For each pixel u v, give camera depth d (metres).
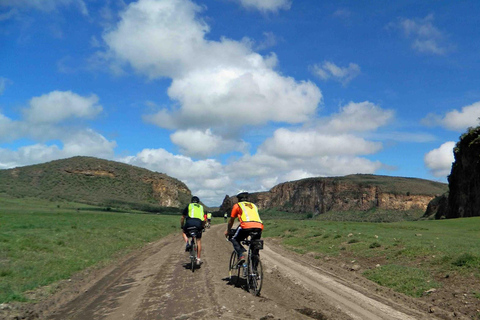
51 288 8.62
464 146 91.88
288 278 9.77
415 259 11.10
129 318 6.29
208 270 10.91
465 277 8.56
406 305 7.22
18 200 86.50
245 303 7.07
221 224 51.59
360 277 10.05
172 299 7.48
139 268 11.74
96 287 8.99
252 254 8.17
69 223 26.25
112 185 141.38
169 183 165.50
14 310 6.86
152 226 31.88
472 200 85.94
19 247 12.80
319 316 6.35
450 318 6.39
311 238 20.12
